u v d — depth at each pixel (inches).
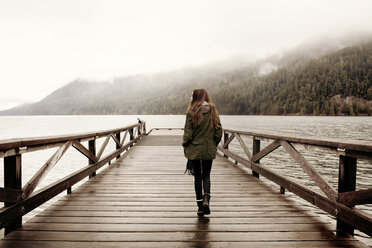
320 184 106.4
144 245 85.4
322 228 100.8
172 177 197.3
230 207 126.6
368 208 265.9
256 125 2042.3
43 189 114.0
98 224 102.9
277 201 137.0
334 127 1726.1
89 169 177.8
